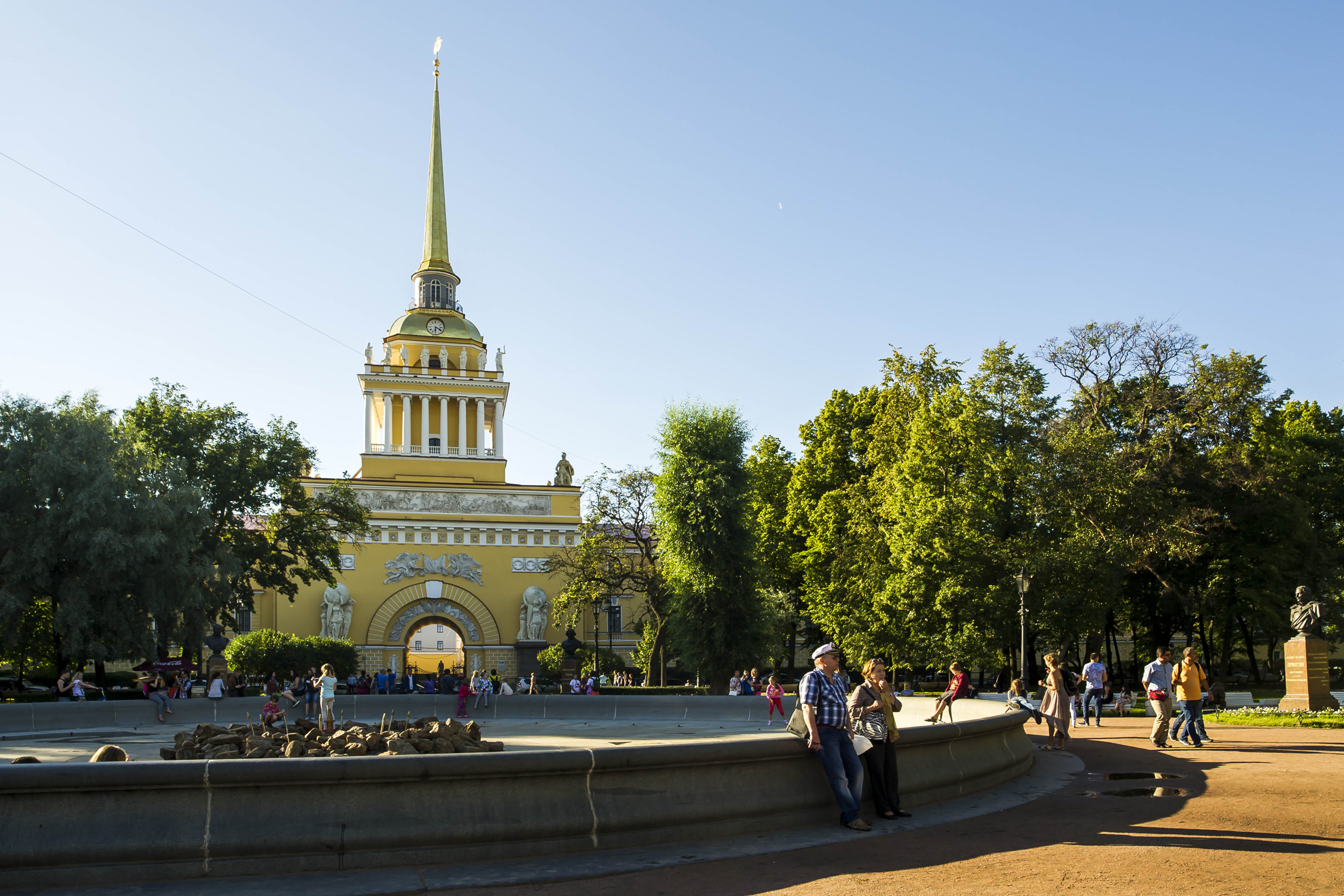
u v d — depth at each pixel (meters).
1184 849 9.67
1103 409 50.41
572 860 9.56
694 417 49.88
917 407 49.75
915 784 12.80
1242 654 68.06
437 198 86.50
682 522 48.62
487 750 13.89
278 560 56.12
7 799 8.64
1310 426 56.50
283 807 9.15
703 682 50.19
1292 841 10.02
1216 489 48.31
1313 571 48.31
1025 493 45.03
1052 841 10.27
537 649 69.88
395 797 9.43
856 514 49.34
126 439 42.22
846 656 48.84
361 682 58.69
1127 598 52.19
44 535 37.81
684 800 10.59
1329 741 20.55
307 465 58.56
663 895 8.29
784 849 10.12
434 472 77.38
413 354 81.31
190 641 44.06
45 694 41.34
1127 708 34.84
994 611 42.31
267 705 30.02
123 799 8.88
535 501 74.75
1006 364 46.78
